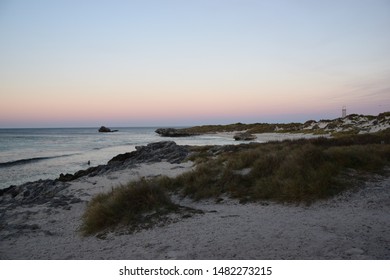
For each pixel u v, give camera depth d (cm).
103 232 746
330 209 779
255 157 1341
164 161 2372
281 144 2191
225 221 723
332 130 6550
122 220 779
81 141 7538
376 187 916
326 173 980
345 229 600
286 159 1161
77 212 1039
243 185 1075
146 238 657
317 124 8200
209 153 2419
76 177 2072
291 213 770
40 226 889
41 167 2998
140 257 537
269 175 1095
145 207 833
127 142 7106
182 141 7050
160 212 811
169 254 536
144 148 3059
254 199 938
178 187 1170
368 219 668
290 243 536
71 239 743
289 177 1001
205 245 564
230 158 1448
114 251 595
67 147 5578
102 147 5594
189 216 783
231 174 1152
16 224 916
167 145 3031
